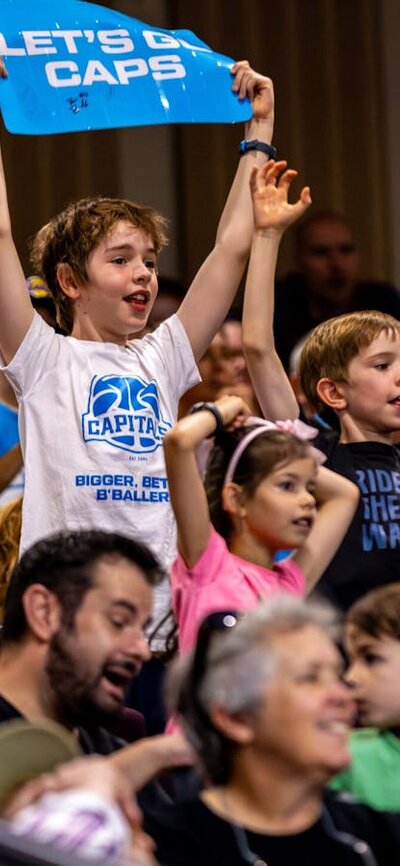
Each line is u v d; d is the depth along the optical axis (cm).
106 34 649
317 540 577
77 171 1078
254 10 1138
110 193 1088
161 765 429
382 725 494
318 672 420
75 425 614
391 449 679
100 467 612
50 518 610
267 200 639
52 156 1073
